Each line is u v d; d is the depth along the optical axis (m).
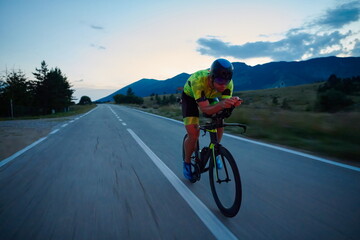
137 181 3.02
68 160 4.13
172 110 20.06
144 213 2.14
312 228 1.86
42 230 1.85
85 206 2.29
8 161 4.09
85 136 6.88
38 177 3.21
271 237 1.74
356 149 4.03
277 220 1.99
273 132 6.35
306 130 6.00
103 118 14.63
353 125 5.37
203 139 5.93
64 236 1.77
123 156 4.39
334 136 5.41
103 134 7.26
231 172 2.02
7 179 3.14
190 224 1.94
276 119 7.28
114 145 5.46
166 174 3.31
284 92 74.75
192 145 2.77
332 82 26.92
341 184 2.80
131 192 2.65
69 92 54.81
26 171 3.50
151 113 19.03
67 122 12.03
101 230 1.85
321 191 2.60
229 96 2.46
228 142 5.49
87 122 11.73
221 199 2.16
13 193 2.64
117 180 3.07
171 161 4.02
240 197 1.90
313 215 2.07
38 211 2.19
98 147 5.25
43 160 4.14
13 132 7.88
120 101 122.62
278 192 2.59
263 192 2.60
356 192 2.56
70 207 2.27
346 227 1.87
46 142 5.93
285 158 4.01
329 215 2.06
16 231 1.84
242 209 2.21
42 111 43.03
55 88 43.75
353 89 23.78
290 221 1.97
